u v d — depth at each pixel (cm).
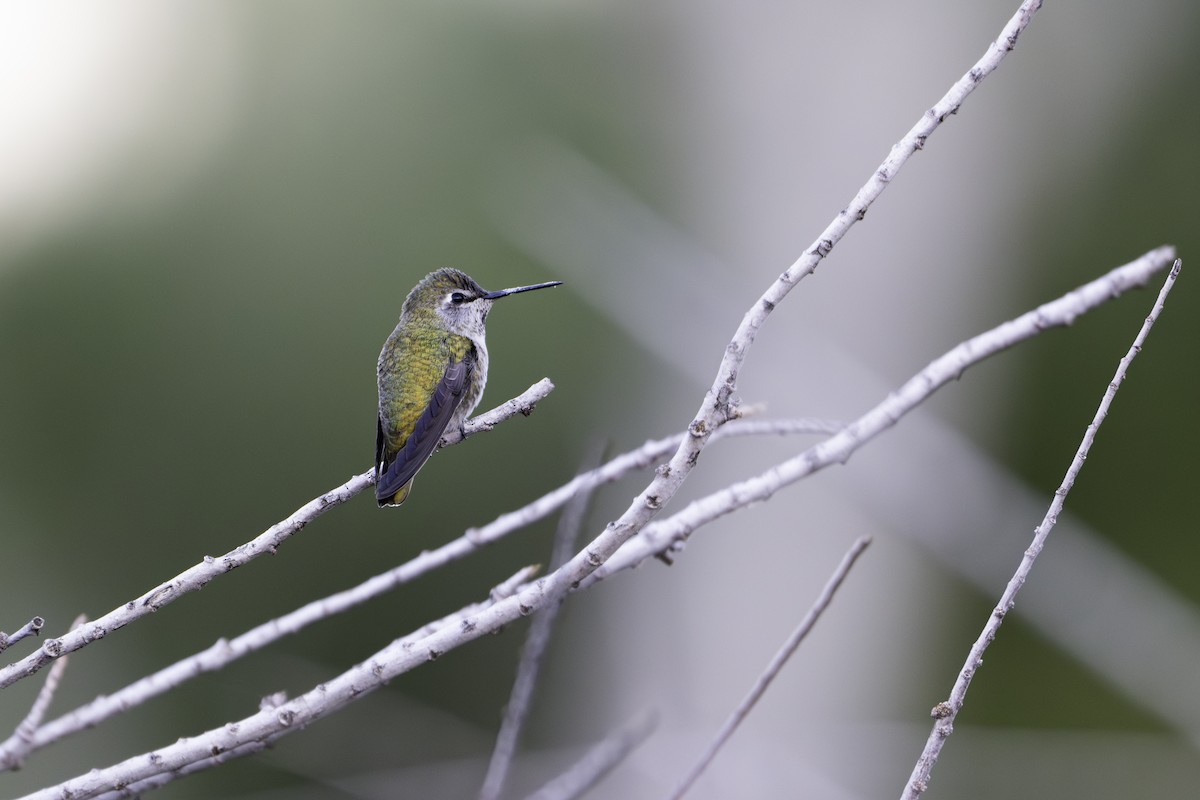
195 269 2736
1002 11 1195
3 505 2620
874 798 1024
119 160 2841
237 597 2470
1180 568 1848
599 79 2669
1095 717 1650
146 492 2623
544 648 482
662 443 555
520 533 2425
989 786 962
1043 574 668
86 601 2541
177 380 2677
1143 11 1395
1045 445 1920
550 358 2427
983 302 1221
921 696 1182
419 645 473
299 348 2673
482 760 725
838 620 1153
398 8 2856
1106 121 1538
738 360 444
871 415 509
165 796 1695
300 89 2850
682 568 1191
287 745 736
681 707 883
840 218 442
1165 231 1823
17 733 524
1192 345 1870
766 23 1226
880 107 1195
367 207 2748
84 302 2728
